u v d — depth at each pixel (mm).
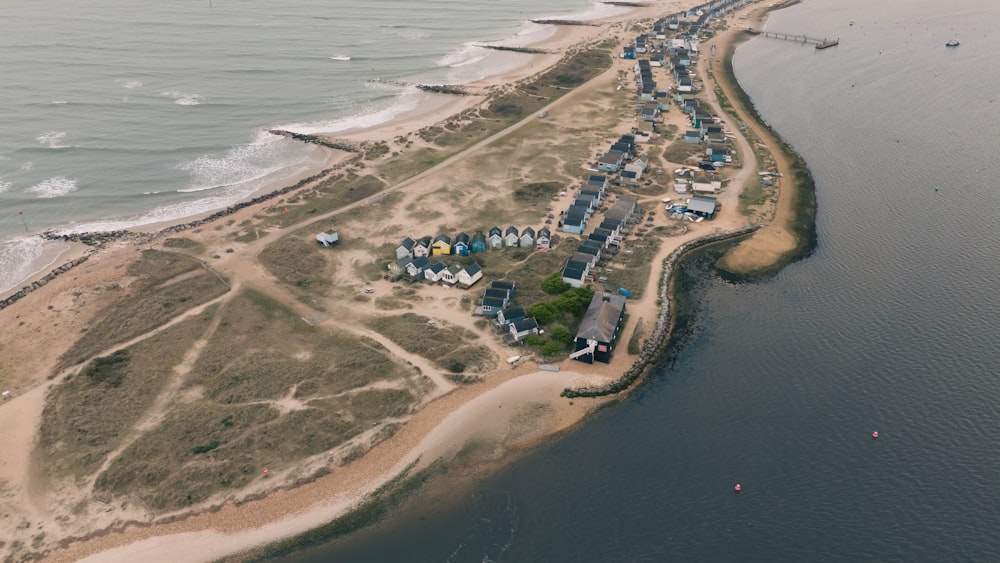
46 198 128000
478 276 103188
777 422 78250
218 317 94250
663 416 79438
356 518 67188
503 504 69000
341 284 102812
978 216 125938
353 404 79375
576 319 93812
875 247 114938
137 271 104250
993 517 66188
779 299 100688
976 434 75875
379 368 84500
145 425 75875
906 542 63938
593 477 71875
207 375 83312
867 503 68062
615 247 111125
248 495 68500
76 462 71438
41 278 103312
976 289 103000
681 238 114500
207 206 128875
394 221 121375
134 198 130250
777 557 63062
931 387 82938
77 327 91938
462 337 90688
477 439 76000
